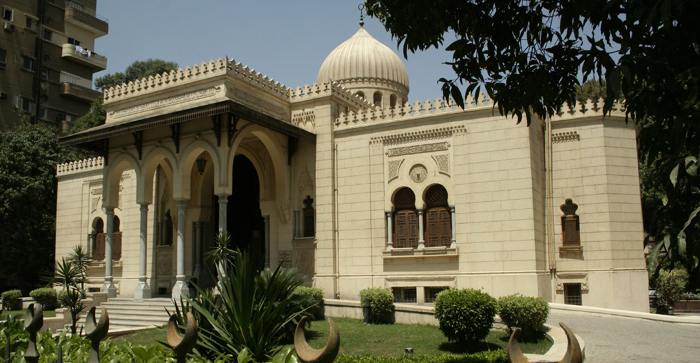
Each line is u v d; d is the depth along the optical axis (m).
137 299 25.89
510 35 8.75
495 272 23.48
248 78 26.16
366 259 26.05
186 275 29.23
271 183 28.42
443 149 25.11
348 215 26.66
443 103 25.30
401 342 16.62
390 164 26.16
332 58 37.75
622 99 25.28
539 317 16.00
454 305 15.46
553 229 24.95
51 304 29.88
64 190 37.72
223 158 23.83
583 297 24.28
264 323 9.80
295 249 27.33
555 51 7.85
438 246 25.00
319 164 27.27
